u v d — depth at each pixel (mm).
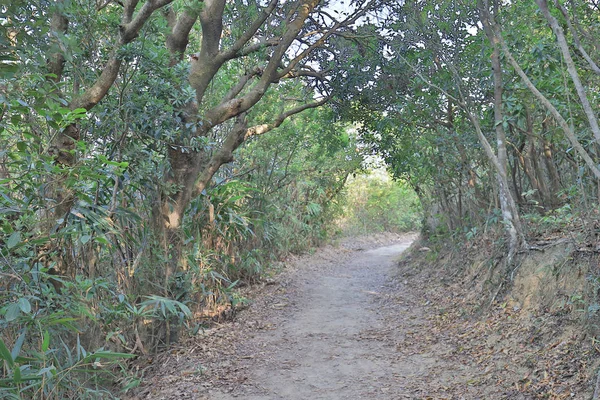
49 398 4059
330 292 11195
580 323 4965
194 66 7547
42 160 3998
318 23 10055
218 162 8078
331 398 4961
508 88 7086
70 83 5906
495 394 4617
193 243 8031
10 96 3857
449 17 7957
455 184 10766
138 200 7129
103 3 6480
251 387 5348
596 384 3920
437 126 9797
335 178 18766
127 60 5410
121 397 5406
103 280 5086
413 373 5516
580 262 5570
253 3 8320
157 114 5922
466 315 7172
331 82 10289
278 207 13836
